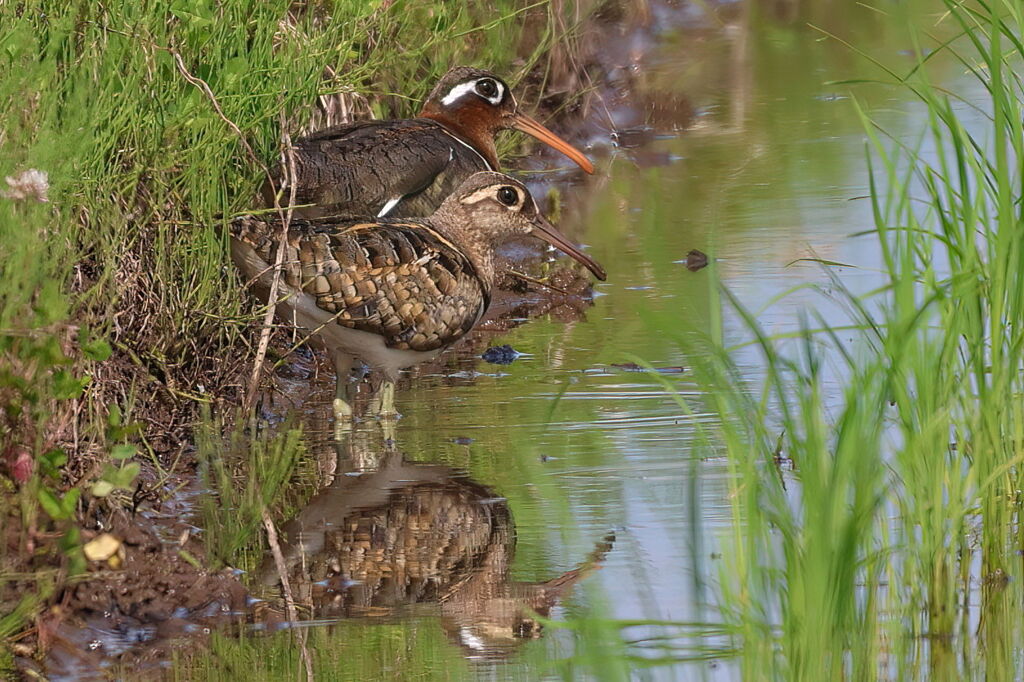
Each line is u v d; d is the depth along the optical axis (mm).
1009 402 9078
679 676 7586
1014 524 9125
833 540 7227
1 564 8211
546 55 20656
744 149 19891
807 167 18797
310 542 9578
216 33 11867
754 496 7613
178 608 8570
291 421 12031
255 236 11312
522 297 15109
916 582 8336
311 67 12781
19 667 7934
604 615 7906
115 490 9633
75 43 10906
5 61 9375
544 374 12945
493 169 15742
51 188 8727
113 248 10203
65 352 9398
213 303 11953
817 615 7148
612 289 15109
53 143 8812
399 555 9383
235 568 9188
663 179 18859
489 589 8875
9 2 9797
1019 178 9695
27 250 8438
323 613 8617
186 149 11477
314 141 13297
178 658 8062
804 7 27688
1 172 8531
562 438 11336
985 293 9172
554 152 20188
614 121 21219
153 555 8953
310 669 7906
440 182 13898
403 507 10148
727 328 13344
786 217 16781
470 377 12969
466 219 12461
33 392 8461
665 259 15773
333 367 13344
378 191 13289
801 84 22922
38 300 9023
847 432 7383
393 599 8797
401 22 15367
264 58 12422
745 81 23234
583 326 14172
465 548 9477
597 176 19188
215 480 10609
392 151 13523
